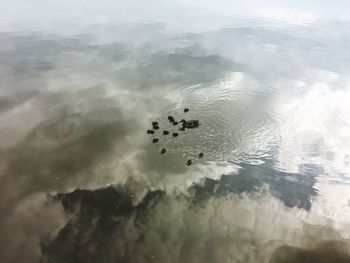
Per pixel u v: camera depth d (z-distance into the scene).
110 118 12.40
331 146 10.77
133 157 10.22
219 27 26.73
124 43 21.75
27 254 7.16
